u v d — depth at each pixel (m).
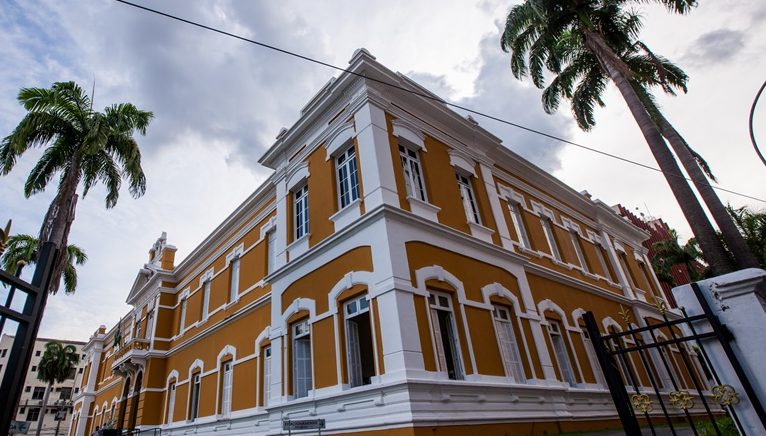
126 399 23.75
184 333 21.41
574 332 15.07
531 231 16.48
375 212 10.20
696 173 13.40
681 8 14.36
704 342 4.37
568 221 19.70
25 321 3.19
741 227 20.05
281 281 12.94
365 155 11.45
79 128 16.92
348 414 9.30
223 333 17.86
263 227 17.61
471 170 14.55
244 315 16.69
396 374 8.56
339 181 12.54
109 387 28.84
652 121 13.96
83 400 33.62
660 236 34.47
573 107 17.59
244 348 16.09
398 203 10.89
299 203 14.09
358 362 10.13
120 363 23.05
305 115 13.81
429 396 8.55
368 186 11.02
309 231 12.75
